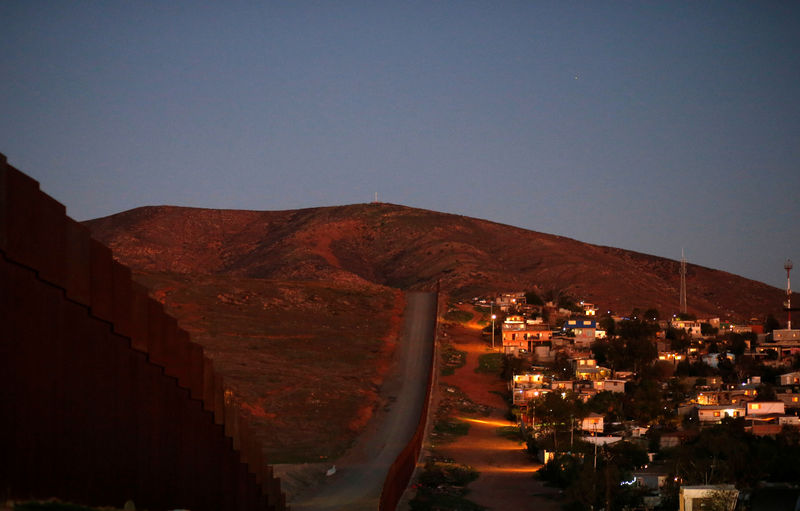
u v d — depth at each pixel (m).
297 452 94.00
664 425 113.00
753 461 74.75
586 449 91.50
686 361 155.88
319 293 193.62
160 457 22.25
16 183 15.73
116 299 19.66
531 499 73.50
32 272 16.47
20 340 16.09
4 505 14.85
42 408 16.81
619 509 68.12
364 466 84.75
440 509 65.56
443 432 108.94
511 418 120.31
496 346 169.00
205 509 25.58
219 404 26.78
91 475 18.62
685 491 57.91
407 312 190.25
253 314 170.62
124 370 20.28
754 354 169.50
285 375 131.75
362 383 133.38
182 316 162.50
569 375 142.75
